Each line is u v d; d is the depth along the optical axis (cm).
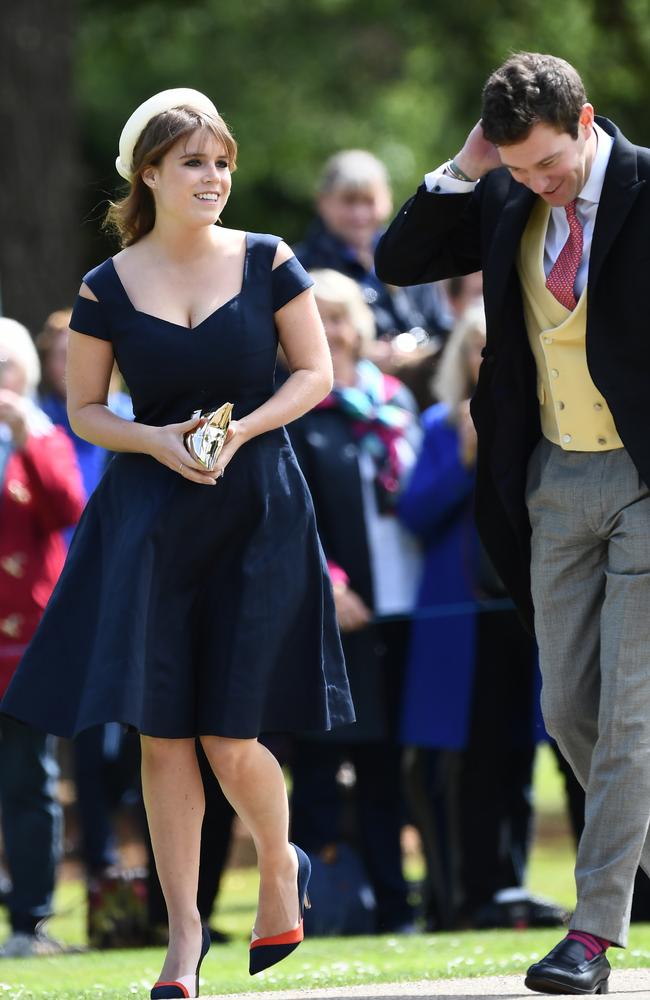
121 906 2377
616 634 1472
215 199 1488
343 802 2594
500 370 1534
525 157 1420
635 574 1473
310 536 1516
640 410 1457
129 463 1505
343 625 2359
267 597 1477
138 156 1496
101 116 6194
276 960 1554
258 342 1501
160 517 1465
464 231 1606
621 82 5425
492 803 2362
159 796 1507
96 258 6506
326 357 1536
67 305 4450
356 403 2430
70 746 3428
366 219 2936
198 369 1486
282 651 1488
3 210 4388
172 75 6172
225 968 1986
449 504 2381
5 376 2369
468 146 1530
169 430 1452
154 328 1488
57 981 1859
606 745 1473
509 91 1410
